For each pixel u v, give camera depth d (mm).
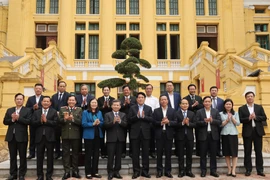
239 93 12508
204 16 27531
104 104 9789
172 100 10023
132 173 9328
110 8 26812
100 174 9195
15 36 25906
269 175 9070
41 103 9375
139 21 27250
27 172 9164
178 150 9039
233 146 8891
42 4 27578
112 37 26609
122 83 18141
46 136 8500
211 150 9008
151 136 9859
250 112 9125
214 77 19938
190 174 8875
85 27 27156
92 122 8758
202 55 22594
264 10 29188
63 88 9781
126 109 9914
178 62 26875
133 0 27781
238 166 9453
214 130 9008
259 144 9047
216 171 9086
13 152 8516
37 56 17359
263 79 12312
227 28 27219
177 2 27922
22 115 8508
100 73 26203
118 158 8844
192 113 9188
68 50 26281
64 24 26297
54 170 9195
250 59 18281
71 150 9547
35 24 27359
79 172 9148
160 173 8867
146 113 9016
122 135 8883
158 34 27438
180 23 27438
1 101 11750
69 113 8648
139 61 18281
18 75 11922
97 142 8859
